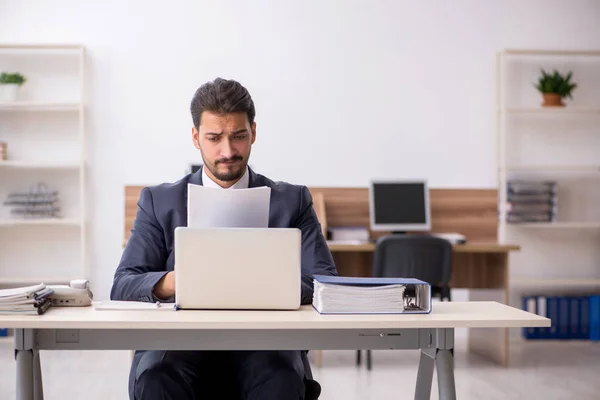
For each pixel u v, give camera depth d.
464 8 5.75
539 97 5.80
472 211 5.25
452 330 1.84
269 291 1.89
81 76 5.38
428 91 5.73
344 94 5.68
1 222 5.26
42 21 5.52
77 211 5.58
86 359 4.81
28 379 1.77
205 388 2.12
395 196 5.07
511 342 5.50
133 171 5.57
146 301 2.01
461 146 5.75
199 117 2.09
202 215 1.98
